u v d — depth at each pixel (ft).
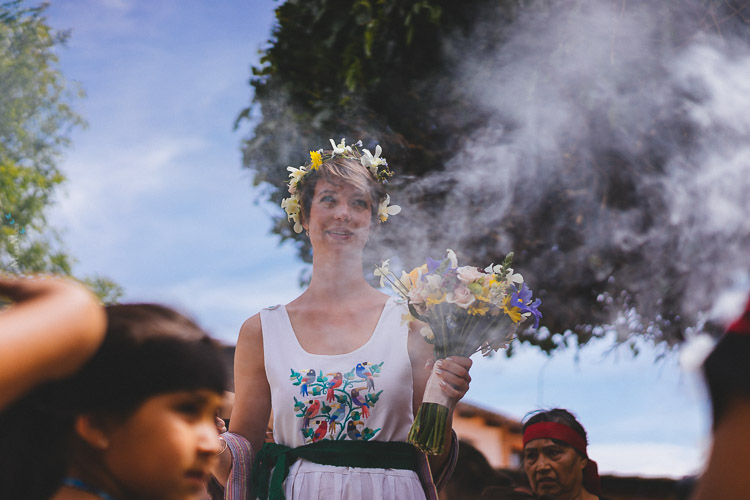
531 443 9.77
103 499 2.74
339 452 6.78
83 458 2.78
